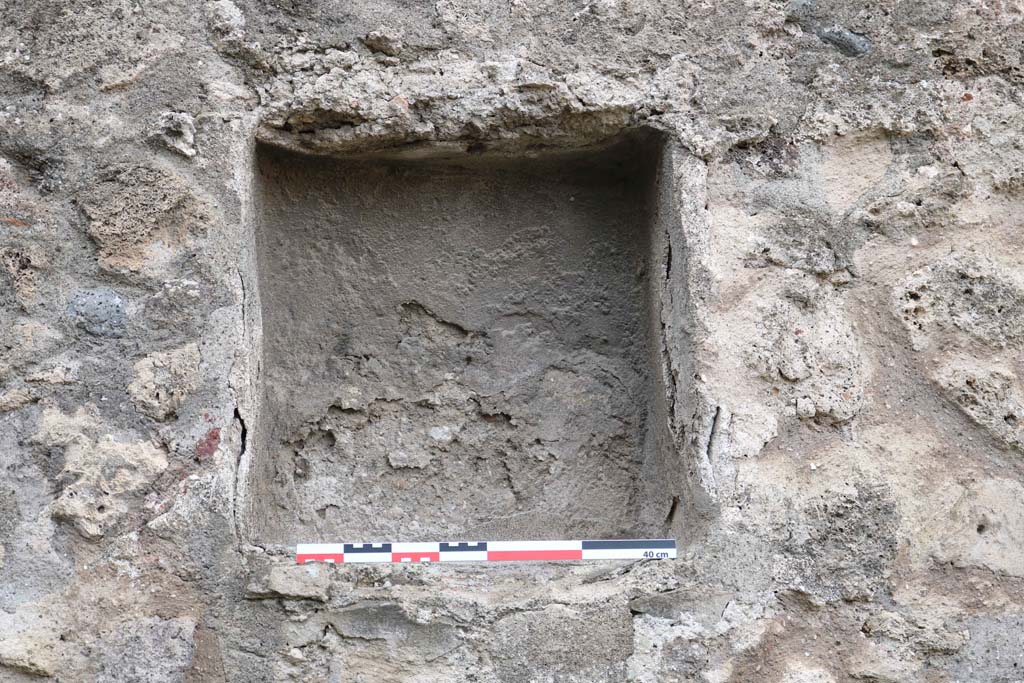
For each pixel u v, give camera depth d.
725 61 1.55
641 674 1.47
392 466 1.58
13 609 1.44
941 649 1.49
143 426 1.46
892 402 1.53
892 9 1.57
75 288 1.48
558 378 1.61
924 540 1.50
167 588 1.44
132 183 1.49
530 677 1.46
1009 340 1.56
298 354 1.58
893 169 1.56
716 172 1.53
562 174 1.62
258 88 1.51
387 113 1.51
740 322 1.52
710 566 1.48
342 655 1.45
